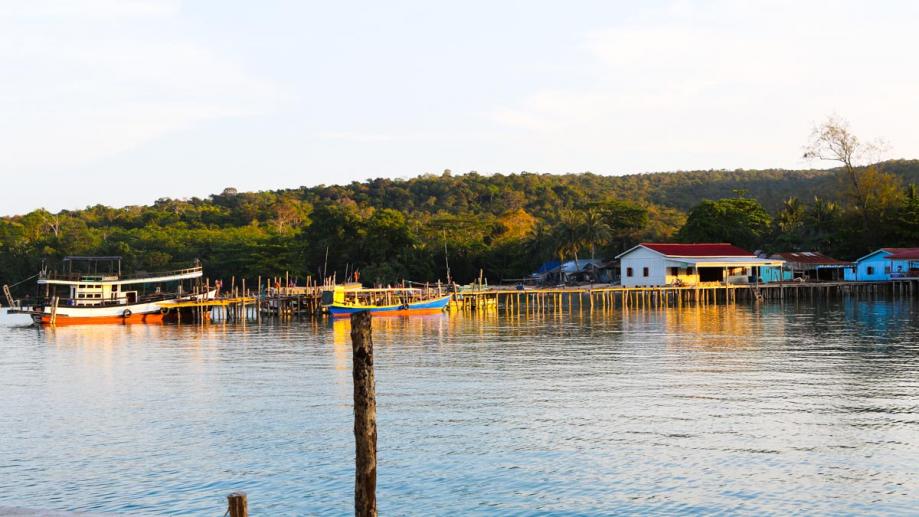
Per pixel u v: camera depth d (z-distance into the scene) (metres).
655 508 20.92
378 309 86.25
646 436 27.45
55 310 81.00
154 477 23.97
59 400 35.78
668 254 102.38
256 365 46.34
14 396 36.97
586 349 51.44
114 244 134.62
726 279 102.06
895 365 41.75
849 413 30.38
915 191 131.62
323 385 38.56
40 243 136.12
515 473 23.78
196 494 22.48
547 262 131.38
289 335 67.25
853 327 63.41
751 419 29.64
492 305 101.38
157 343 61.38
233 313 89.44
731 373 39.91
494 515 20.70
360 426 14.47
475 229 143.12
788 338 55.56
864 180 124.38
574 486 22.62
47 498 22.30
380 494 22.28
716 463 24.38
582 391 35.62
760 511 20.61
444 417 30.80
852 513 20.41
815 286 104.69
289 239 130.88
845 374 39.06
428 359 47.31
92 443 27.81
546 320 79.62
